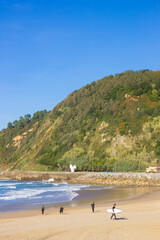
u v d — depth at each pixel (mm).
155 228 25047
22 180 138750
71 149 152125
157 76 177500
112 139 142500
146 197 55750
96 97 186750
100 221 29609
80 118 176500
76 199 55750
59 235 23234
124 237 21844
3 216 35844
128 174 102562
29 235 23469
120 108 162875
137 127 143125
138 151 129875
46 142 176625
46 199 55844
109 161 129125
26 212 39438
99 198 56906
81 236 22531
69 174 123062
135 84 172500
